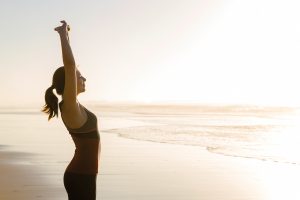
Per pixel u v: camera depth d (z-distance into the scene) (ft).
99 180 29.76
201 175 32.40
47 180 28.99
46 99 10.89
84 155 10.51
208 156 44.57
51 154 44.96
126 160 40.93
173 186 27.73
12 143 58.08
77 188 10.41
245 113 255.50
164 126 101.30
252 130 86.99
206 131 83.10
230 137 69.67
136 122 124.67
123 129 89.81
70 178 10.46
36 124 113.39
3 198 23.21
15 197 23.52
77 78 10.85
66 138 66.95
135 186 27.68
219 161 40.73
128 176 31.58
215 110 322.34
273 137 69.82
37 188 26.11
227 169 35.60
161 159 41.81
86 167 10.46
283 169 35.70
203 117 176.04
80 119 10.34
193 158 42.78
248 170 34.76
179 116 189.47
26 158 41.39
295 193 25.96
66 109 10.20
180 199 24.07
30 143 58.18
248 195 25.36
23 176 30.58
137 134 75.82
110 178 30.63
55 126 102.89
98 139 10.68
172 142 60.49
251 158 42.75
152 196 24.71
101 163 38.60
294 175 32.55
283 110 312.29
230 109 330.34
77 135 10.50
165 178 30.73
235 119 153.28
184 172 33.65
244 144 57.88
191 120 141.18
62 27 10.28
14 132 81.25
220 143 59.41
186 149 51.29
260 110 306.96
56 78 10.54
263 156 44.60
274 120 143.23
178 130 86.22
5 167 35.06
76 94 10.20
